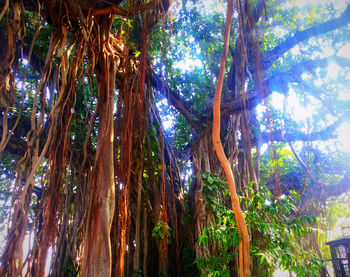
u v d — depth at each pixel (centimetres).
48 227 372
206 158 611
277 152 943
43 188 384
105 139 368
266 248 348
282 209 364
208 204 573
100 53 389
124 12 372
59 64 349
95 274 304
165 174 663
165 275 579
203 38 760
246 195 463
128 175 437
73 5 337
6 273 283
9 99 339
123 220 421
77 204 595
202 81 780
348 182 960
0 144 300
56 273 565
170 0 475
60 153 398
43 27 530
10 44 313
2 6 324
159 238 591
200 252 531
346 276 974
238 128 632
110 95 391
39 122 319
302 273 320
